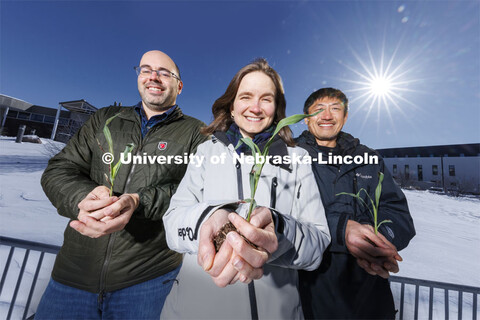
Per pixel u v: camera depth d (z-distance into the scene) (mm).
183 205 772
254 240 430
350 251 792
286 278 714
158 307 1069
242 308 660
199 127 1252
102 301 999
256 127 823
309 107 1289
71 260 1013
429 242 5137
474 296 1400
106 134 761
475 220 7789
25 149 12922
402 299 1508
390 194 1012
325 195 1046
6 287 2113
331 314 866
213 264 461
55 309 1000
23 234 3445
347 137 1248
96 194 830
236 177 771
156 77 1224
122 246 1004
